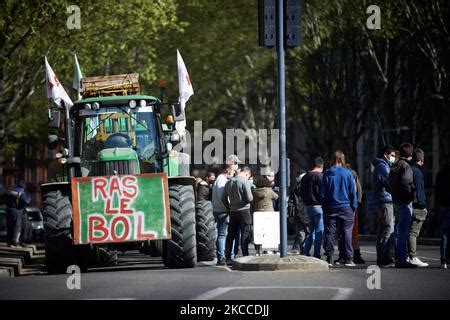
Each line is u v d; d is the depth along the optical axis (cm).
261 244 4853
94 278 3844
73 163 4612
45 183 4541
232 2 12331
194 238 4422
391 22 8638
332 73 11075
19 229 7631
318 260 4172
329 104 11169
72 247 4422
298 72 11481
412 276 3759
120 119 4691
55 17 7931
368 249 6538
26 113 12200
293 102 13038
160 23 9325
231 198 4869
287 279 3622
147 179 4319
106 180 4303
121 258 5850
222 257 4872
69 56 8950
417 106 10356
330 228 4494
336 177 4472
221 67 13612
